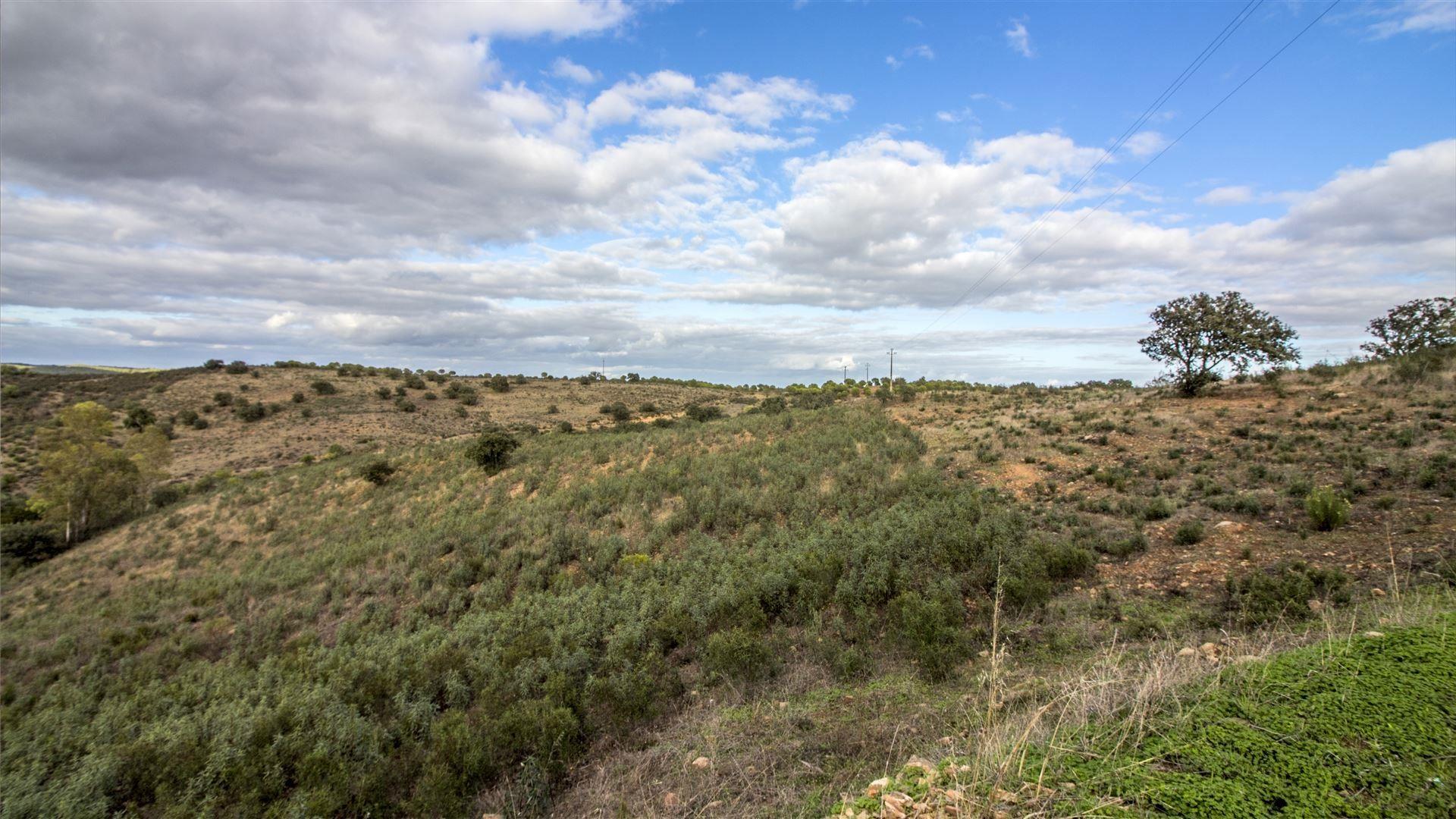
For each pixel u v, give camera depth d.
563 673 9.64
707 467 22.78
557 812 6.48
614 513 20.41
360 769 8.23
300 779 8.12
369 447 56.78
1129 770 2.96
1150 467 15.14
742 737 6.96
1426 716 2.93
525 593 15.48
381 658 12.95
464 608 16.36
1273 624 6.90
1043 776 3.04
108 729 11.62
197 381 80.25
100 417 37.03
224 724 10.24
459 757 7.73
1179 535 10.64
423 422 69.06
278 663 14.23
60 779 9.72
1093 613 8.85
